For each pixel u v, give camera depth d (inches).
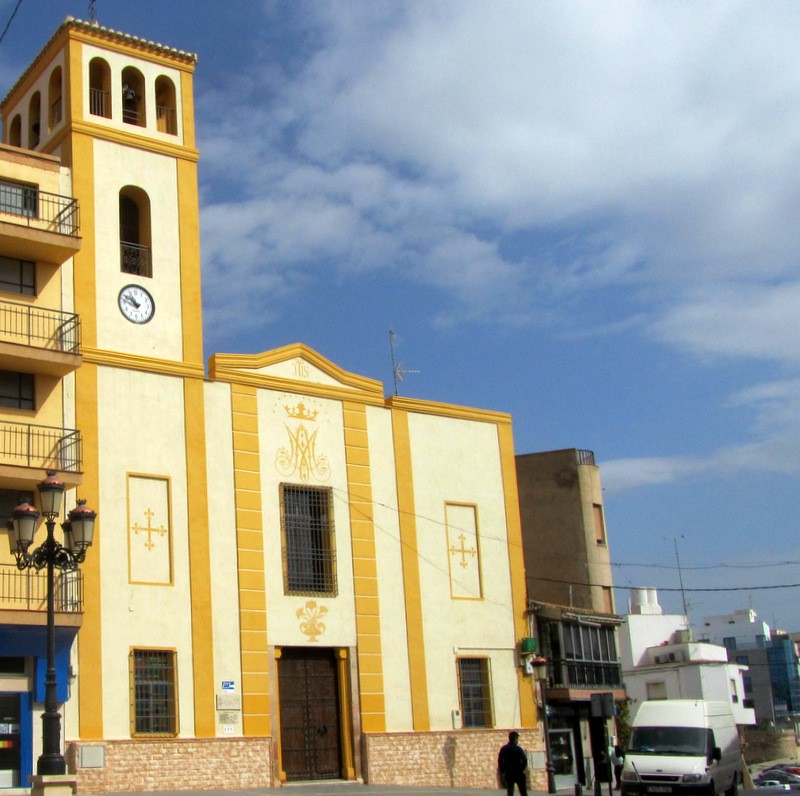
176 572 1121.4
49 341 1084.5
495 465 1434.5
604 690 1611.7
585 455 2057.1
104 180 1181.7
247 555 1176.8
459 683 1314.0
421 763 1249.4
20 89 1312.7
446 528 1360.7
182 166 1247.5
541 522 2015.3
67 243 1078.4
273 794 1026.1
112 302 1151.0
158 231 1210.0
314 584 1230.3
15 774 978.1
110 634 1061.8
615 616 1670.8
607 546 2017.7
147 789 1042.7
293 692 1190.3
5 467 1000.9
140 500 1117.1
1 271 1085.8
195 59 1294.3
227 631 1141.7
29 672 1003.9
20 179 1112.8
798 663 4126.5
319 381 1295.5
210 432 1186.6
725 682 2546.8
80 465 1069.1
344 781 1189.7
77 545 817.5
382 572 1286.9
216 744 1099.9
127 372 1139.9
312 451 1264.8
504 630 1375.5
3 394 1058.1
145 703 1072.2
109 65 1229.7
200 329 1208.8
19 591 1011.3
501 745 1326.3
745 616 4490.7
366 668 1240.8
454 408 1412.4
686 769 1046.4
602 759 1428.4
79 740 1016.2
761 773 2485.2
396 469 1334.9
